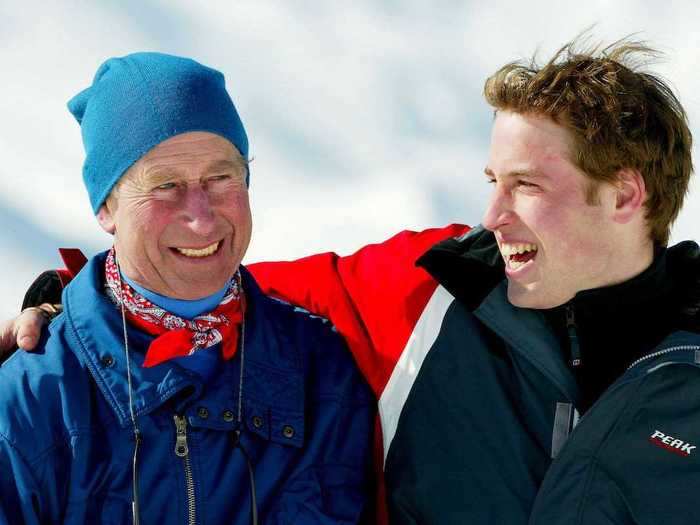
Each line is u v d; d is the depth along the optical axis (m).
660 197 5.63
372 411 6.08
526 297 5.73
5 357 5.67
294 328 6.07
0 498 5.11
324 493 5.76
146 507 5.34
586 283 5.66
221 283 5.50
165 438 5.41
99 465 5.29
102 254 5.85
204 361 5.62
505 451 5.79
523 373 5.90
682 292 5.71
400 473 5.93
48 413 5.29
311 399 5.92
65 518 5.22
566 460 5.55
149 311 5.53
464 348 5.99
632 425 5.49
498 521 5.73
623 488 5.48
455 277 6.04
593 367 5.73
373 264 6.49
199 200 5.27
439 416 5.92
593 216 5.52
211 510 5.43
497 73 5.64
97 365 5.43
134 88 5.23
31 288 6.02
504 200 5.65
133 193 5.25
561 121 5.41
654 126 5.53
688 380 5.48
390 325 6.18
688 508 5.39
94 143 5.34
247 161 5.61
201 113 5.27
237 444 5.52
